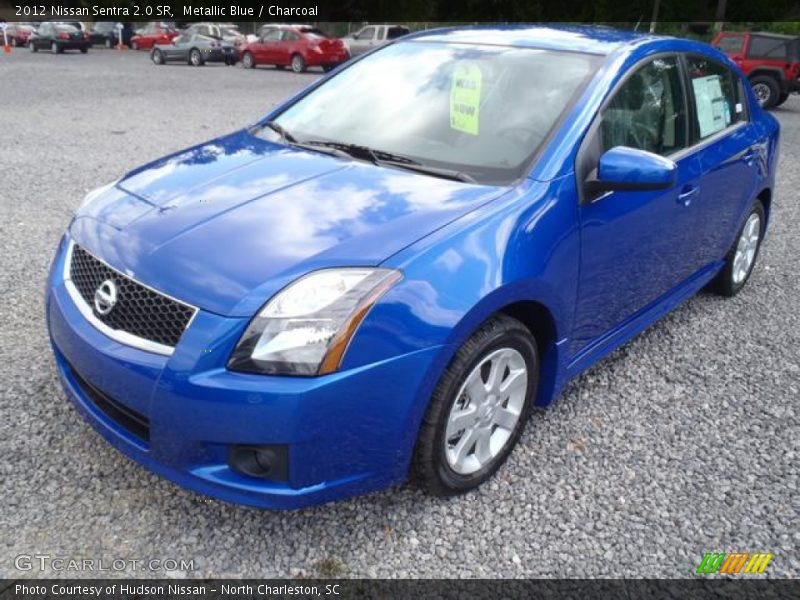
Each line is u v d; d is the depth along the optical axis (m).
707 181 3.71
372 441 2.25
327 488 2.24
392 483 2.39
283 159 3.02
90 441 2.84
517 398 2.75
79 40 29.94
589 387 3.51
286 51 23.23
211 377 2.12
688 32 35.66
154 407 2.19
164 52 25.66
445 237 2.37
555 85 3.09
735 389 3.57
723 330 4.26
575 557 2.42
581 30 3.65
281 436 2.10
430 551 2.41
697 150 3.66
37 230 5.37
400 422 2.27
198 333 2.14
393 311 2.19
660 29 36.41
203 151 3.23
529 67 3.22
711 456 3.01
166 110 12.27
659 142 3.40
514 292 2.45
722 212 4.06
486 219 2.48
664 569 2.39
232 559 2.33
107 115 11.40
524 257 2.49
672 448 3.05
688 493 2.77
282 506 2.21
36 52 30.62
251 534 2.43
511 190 2.66
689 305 4.63
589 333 3.09
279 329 2.12
